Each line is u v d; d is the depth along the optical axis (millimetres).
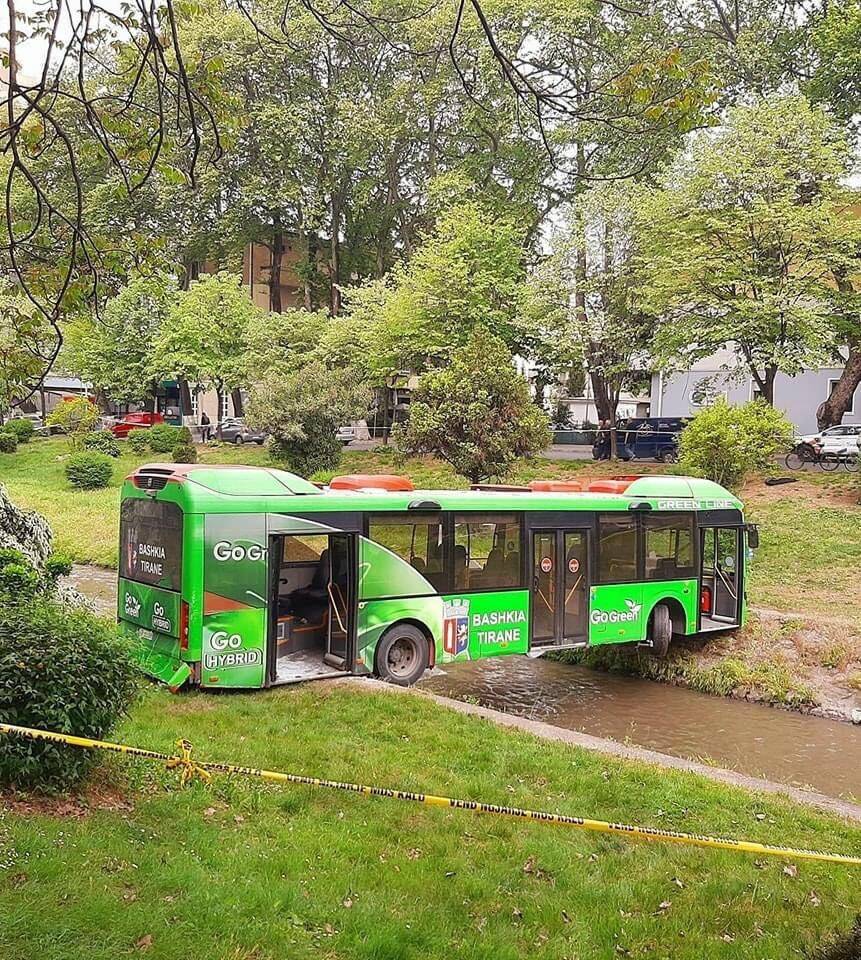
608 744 10195
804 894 6316
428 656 13219
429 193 40812
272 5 33219
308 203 46500
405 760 8828
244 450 42469
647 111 6695
